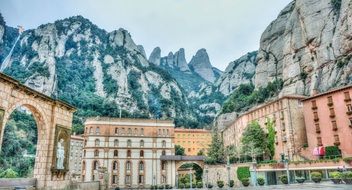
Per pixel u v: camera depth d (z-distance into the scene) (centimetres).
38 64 19625
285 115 6228
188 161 8600
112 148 8638
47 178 2561
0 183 2102
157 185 7694
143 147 8806
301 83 9450
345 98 5206
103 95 19400
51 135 2667
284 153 6109
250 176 5778
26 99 2355
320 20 9544
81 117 15888
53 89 18112
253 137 6725
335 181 3556
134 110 18388
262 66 12744
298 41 10231
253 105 11438
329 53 8744
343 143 5088
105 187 3647
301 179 4284
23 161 9538
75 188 2977
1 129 2048
